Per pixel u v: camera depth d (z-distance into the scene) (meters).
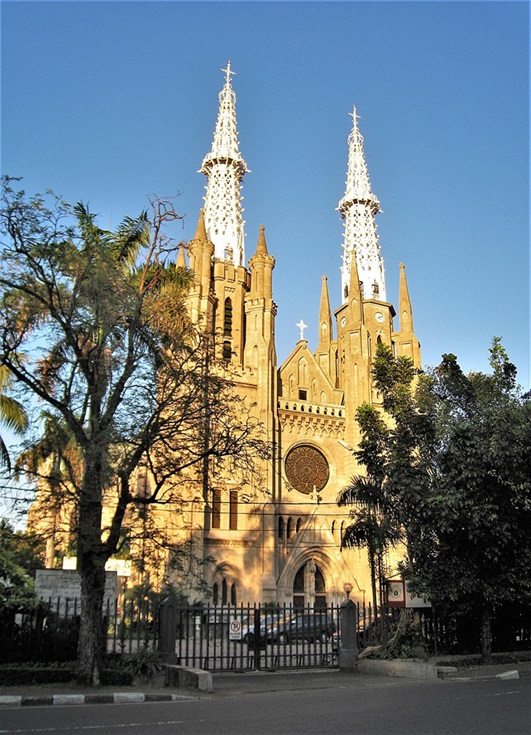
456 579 26.55
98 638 20.47
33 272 21.66
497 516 26.58
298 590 62.66
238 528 61.41
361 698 17.81
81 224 25.28
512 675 24.05
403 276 84.81
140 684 20.80
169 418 22.59
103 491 23.62
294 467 66.56
